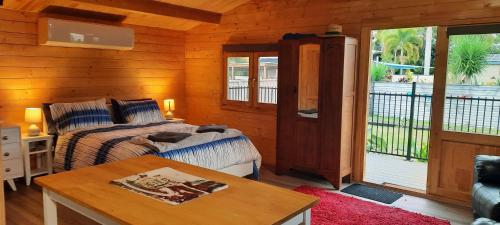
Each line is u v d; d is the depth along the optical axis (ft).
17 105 15.17
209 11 18.76
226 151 13.75
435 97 13.38
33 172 14.74
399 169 17.87
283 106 15.81
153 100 18.65
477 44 12.62
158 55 19.97
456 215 12.07
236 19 18.79
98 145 12.97
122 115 17.07
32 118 14.71
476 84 12.75
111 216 4.97
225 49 19.15
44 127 15.46
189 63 21.16
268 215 5.00
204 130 14.38
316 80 14.82
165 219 4.82
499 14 12.01
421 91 21.93
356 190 14.47
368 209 12.29
